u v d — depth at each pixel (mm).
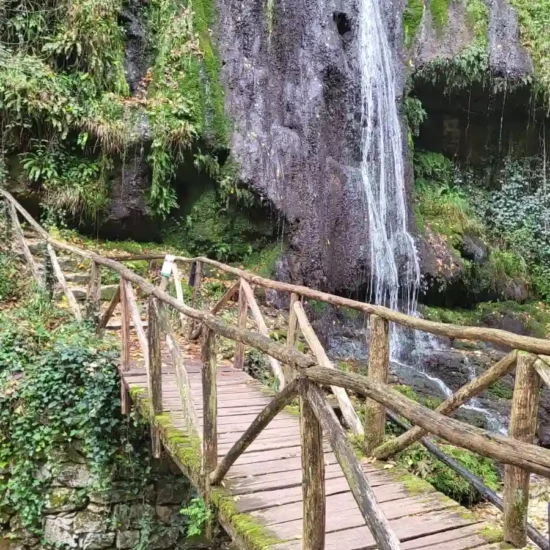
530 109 12672
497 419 6910
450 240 11648
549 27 12031
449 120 13289
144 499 5395
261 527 2811
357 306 3877
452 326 3043
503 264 12227
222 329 3109
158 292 4191
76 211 8461
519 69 11773
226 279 9055
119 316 6855
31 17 8539
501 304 11648
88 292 6242
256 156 9078
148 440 5406
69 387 5219
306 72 10117
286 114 9805
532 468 1552
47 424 5152
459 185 13617
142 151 8719
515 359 2766
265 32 9812
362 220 10164
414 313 10547
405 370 8016
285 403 2570
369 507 1950
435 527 2875
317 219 9508
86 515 5227
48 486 5145
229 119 9141
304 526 2375
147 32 9477
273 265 8969
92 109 8445
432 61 11797
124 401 5074
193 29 9258
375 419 3807
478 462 5246
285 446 3861
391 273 10352
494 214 13547
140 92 9133
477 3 11992
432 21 12070
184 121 8695
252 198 9039
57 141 8359
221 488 3227
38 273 6527
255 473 3426
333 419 2195
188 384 3842
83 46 8656
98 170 8602
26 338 5500
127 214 8836
